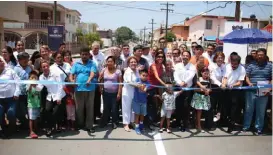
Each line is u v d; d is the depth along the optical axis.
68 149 5.02
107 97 6.16
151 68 6.25
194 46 7.87
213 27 42.66
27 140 5.41
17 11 18.38
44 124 6.09
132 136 5.73
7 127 5.75
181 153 4.92
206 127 6.32
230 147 5.23
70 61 6.64
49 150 4.96
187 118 6.23
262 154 4.93
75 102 5.92
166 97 5.89
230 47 12.66
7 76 5.52
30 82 5.43
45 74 5.70
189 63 6.14
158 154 4.86
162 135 5.82
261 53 5.88
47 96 5.66
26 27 37.47
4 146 5.10
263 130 6.22
